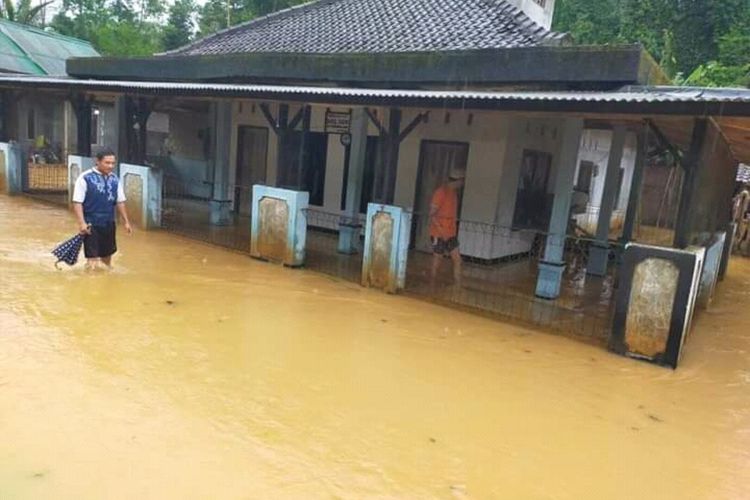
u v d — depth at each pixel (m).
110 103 17.91
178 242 9.50
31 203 11.98
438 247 8.38
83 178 6.89
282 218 8.39
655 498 3.36
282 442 3.54
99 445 3.29
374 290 7.59
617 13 30.94
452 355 5.43
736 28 25.72
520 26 10.45
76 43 24.78
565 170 7.67
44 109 20.75
